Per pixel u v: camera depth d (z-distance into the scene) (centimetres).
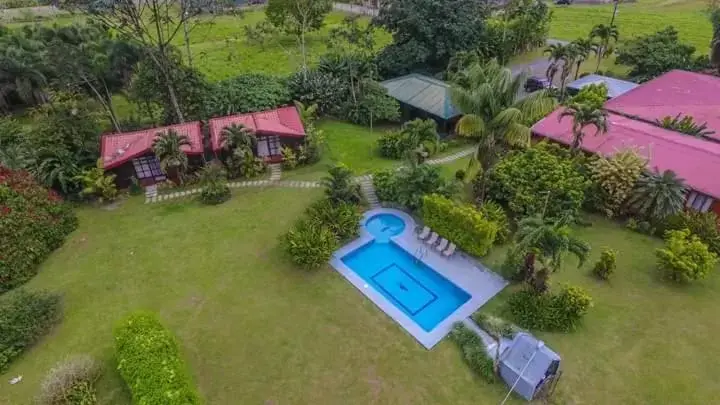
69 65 3700
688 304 2194
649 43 5075
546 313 2089
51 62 3875
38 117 3600
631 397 1783
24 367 1989
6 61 4244
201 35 7194
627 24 7231
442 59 5316
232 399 1828
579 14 8025
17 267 2462
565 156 3056
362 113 4331
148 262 2589
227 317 2212
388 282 2450
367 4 8531
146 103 4150
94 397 1803
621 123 3338
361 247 2655
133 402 1798
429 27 4994
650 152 2956
